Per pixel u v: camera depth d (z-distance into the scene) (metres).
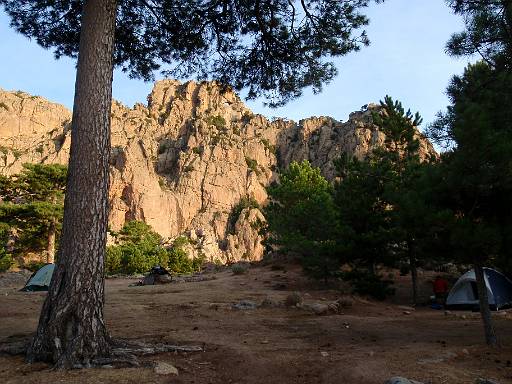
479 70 10.28
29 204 47.47
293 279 24.75
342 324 11.30
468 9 9.39
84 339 6.57
